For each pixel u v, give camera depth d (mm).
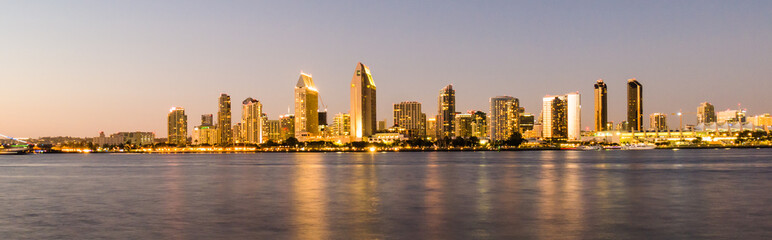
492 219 53875
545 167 174000
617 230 47375
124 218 55719
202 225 51062
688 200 69688
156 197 76812
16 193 84812
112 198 75875
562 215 56250
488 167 176250
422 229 48375
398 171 151750
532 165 192375
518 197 74562
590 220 52844
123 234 46812
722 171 141125
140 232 47625
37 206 66688
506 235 45469
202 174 140875
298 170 162125
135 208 63844
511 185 96000
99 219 55156
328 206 64938
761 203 66125
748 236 44531
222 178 121438
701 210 59719
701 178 112875
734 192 80438
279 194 80188
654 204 65500
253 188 91562
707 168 158375
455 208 62562
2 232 48031
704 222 51344
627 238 43906
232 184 101438
